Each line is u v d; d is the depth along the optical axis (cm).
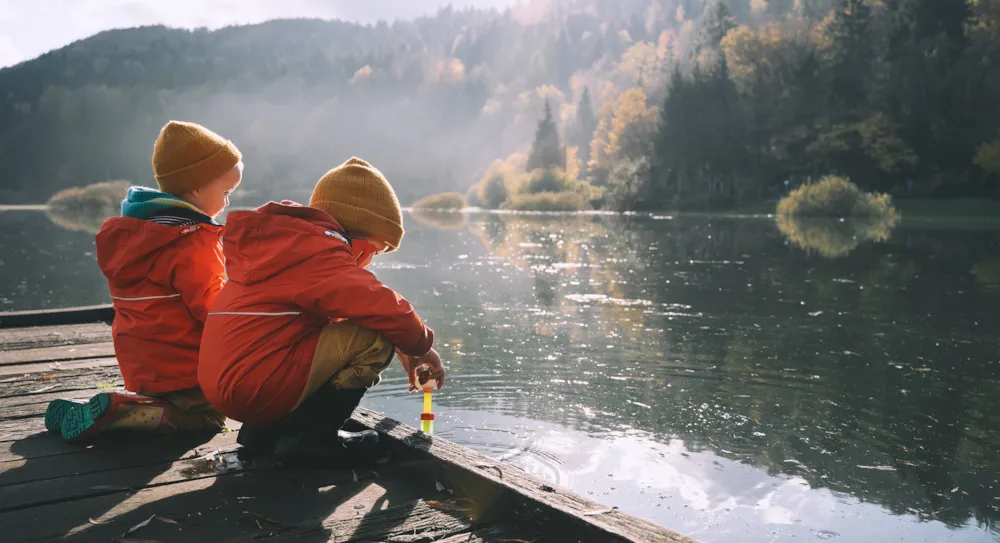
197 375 261
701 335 750
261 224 235
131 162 14312
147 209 263
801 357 656
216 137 278
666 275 1284
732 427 463
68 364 392
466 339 727
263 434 258
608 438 440
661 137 6731
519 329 779
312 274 232
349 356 238
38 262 1504
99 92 15812
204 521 209
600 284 1156
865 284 1162
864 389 551
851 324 816
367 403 509
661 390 544
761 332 768
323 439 247
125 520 209
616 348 689
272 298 232
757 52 7306
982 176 5338
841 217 4034
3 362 394
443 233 2619
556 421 470
